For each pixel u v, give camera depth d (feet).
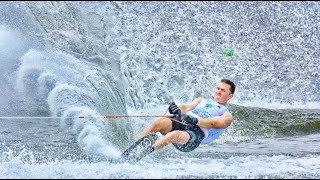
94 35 72.43
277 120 67.92
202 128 48.78
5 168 41.06
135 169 41.96
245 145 56.65
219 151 53.01
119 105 61.36
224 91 51.57
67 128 54.03
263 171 43.09
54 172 39.99
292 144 57.57
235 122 65.46
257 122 66.28
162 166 43.78
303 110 76.54
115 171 40.96
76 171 40.52
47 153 46.42
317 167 45.60
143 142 45.01
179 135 46.62
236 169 43.60
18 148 47.88
